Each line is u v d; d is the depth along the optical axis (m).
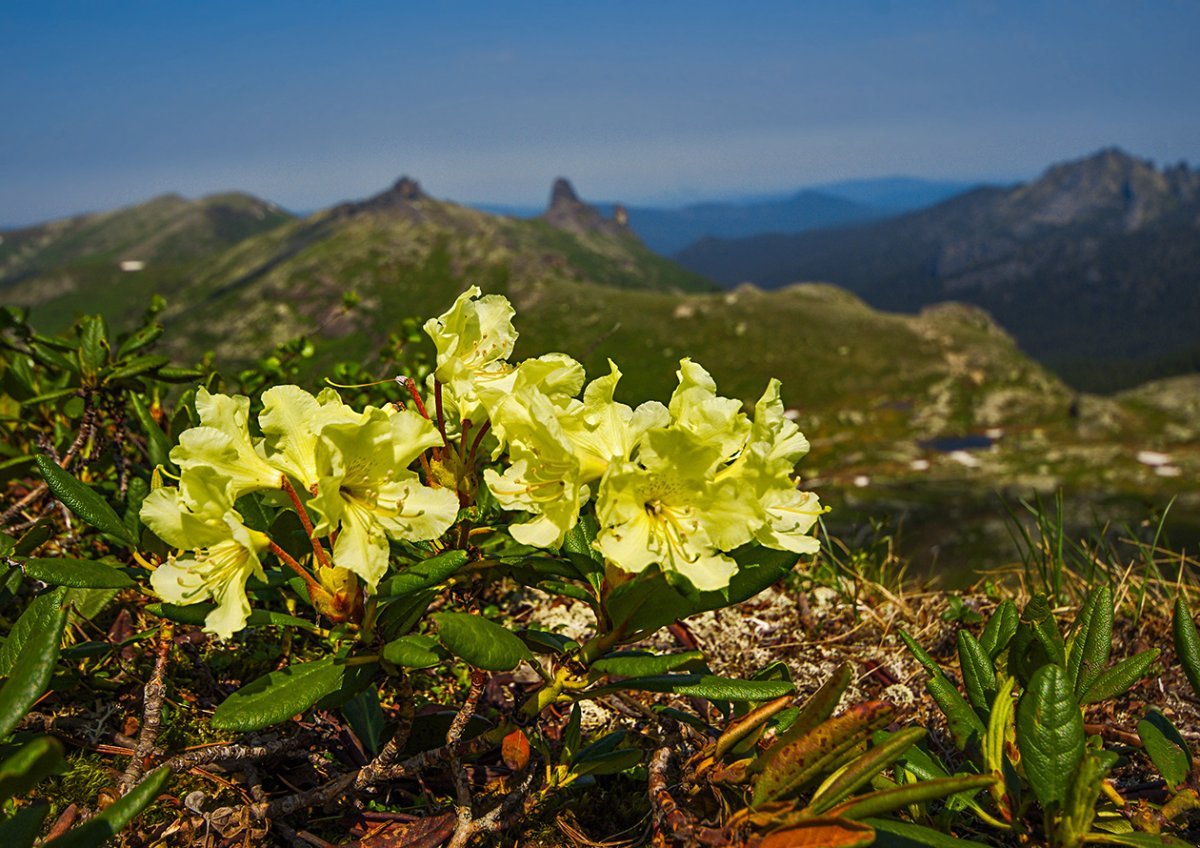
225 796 1.93
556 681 1.68
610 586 1.61
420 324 3.96
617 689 1.70
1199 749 2.43
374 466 1.48
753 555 1.64
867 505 52.59
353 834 1.91
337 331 67.75
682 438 1.42
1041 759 1.64
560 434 1.47
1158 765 1.88
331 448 1.42
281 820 1.89
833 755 1.50
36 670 1.41
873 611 3.32
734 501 1.44
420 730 2.15
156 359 2.76
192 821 1.84
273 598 2.29
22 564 1.73
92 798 1.88
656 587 1.49
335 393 1.66
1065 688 1.66
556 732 2.36
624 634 1.62
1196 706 2.66
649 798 1.82
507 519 2.12
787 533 1.60
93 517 1.92
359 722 2.08
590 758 1.92
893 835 1.54
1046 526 3.64
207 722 2.20
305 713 2.23
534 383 1.70
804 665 2.91
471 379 1.80
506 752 1.81
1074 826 1.60
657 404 1.59
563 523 1.52
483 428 1.77
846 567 3.71
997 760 1.75
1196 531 27.39
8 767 1.11
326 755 2.13
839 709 2.66
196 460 1.48
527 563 1.85
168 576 1.45
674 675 1.72
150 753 1.81
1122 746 2.34
